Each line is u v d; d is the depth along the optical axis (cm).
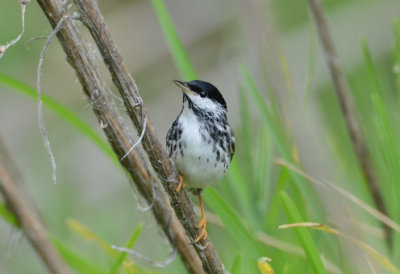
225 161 911
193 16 1798
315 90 1402
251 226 858
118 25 1764
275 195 850
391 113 1034
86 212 1213
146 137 644
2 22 1527
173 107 1652
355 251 788
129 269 716
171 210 707
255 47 1148
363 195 888
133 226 1120
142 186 665
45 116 1566
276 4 1590
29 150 1492
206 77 1634
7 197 657
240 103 900
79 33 600
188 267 720
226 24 1723
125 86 616
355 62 1577
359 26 1634
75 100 1647
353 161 949
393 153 785
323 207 877
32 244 662
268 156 902
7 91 1606
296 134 936
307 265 773
